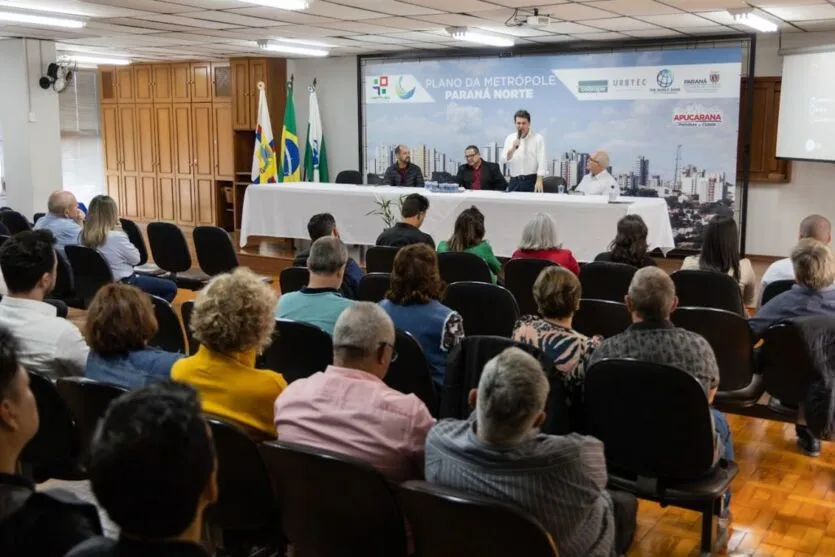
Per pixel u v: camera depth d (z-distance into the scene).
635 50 9.63
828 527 3.21
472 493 1.78
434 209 7.90
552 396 2.60
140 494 1.05
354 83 11.77
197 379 2.31
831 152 8.16
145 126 13.25
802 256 3.63
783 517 3.29
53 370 2.86
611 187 8.31
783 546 3.04
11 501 1.31
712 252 4.48
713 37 9.18
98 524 1.38
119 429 1.08
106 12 7.60
